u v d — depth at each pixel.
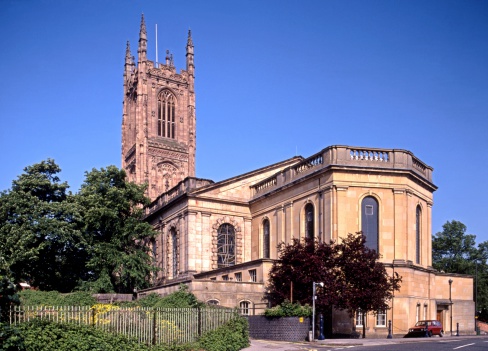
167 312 32.28
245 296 52.38
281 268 50.41
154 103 133.12
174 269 71.44
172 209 71.81
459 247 114.56
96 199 68.00
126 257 65.88
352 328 51.38
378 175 55.31
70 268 68.62
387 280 49.97
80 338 26.06
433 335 51.41
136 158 128.62
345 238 51.81
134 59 144.75
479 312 103.69
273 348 36.44
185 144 136.00
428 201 60.59
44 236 63.00
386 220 54.88
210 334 34.12
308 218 58.72
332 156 55.25
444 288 63.09
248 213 70.00
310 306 46.19
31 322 25.25
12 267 61.62
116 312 29.44
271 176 66.06
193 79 139.50
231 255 68.69
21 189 66.06
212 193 68.50
